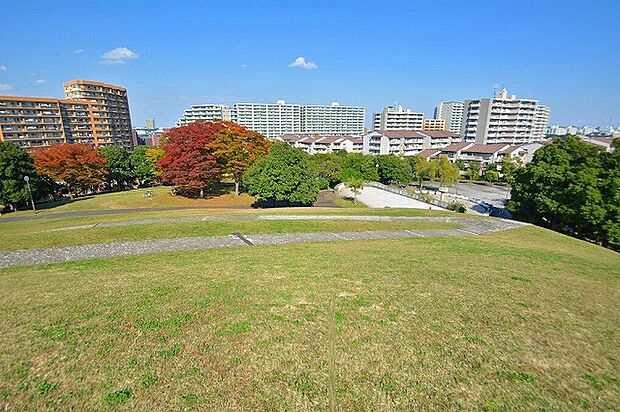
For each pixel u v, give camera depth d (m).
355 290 7.80
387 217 23.41
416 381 4.54
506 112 87.88
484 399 4.26
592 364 5.14
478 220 24.14
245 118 137.12
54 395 4.19
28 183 33.28
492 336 5.81
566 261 13.00
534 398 4.31
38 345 5.33
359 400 4.16
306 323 6.03
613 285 10.09
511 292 8.13
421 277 9.07
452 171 53.19
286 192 34.28
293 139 100.06
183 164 36.03
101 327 5.91
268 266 10.37
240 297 7.29
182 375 4.55
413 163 63.16
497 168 65.06
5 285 9.07
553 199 25.44
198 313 6.44
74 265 11.61
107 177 49.00
